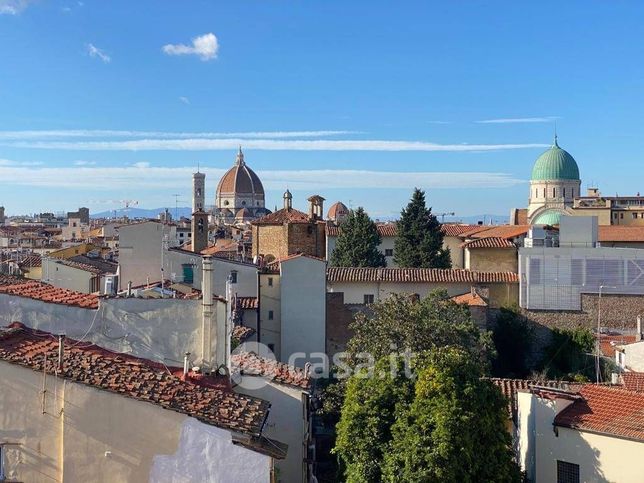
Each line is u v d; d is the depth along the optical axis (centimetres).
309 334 6988
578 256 8062
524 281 8081
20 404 1794
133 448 1814
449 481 3044
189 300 2502
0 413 1788
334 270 8500
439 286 8319
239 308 6469
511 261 9169
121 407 1814
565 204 15888
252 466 1867
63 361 1941
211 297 2506
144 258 6656
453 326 5238
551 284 8044
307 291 7000
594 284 8019
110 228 16362
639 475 3097
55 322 2402
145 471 1817
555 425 3384
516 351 7769
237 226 19088
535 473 3478
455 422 3088
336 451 3506
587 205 15412
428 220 10444
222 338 2511
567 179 16388
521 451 3725
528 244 9238
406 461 3102
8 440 1784
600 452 3222
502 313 7869
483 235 11244
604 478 3197
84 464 1797
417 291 8300
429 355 3397
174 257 6775
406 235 10406
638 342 5766
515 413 4056
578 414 3384
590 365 6994
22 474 1780
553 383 4462
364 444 3322
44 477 1784
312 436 4184
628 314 7950
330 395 4694
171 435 1830
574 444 3319
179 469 1827
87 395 1805
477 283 8275
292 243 9806
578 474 3300
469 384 3186
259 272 6981
